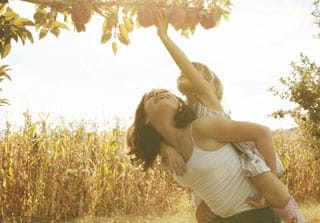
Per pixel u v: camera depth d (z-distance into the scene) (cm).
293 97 1020
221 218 232
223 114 229
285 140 1234
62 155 830
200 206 250
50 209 790
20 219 751
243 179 217
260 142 212
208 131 215
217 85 247
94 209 822
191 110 223
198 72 238
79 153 856
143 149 238
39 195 789
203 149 217
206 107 229
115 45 297
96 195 823
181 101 234
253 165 212
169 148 227
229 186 216
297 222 209
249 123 215
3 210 770
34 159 810
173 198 906
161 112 222
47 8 301
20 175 781
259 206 214
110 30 291
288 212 210
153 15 255
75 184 823
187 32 293
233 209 220
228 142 223
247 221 217
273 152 213
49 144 827
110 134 912
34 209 788
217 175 215
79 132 920
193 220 744
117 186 880
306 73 1009
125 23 290
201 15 275
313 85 1002
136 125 239
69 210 813
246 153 219
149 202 891
